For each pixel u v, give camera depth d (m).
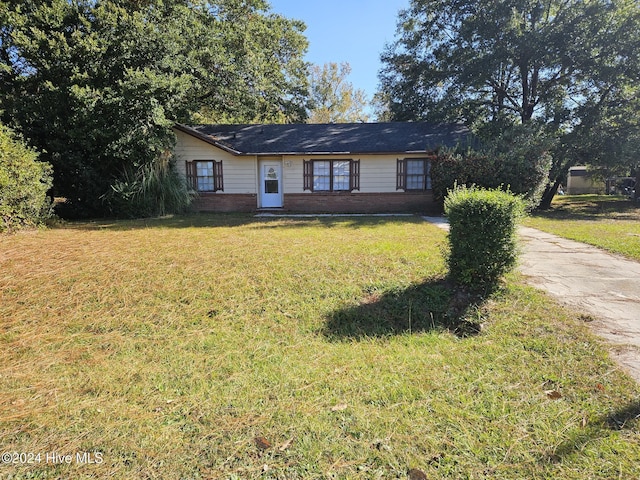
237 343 3.67
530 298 4.36
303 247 6.77
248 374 3.08
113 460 2.11
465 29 16.27
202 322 4.13
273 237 7.91
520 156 12.48
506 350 3.35
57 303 4.51
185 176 14.14
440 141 14.84
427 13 18.78
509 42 15.46
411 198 14.67
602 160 15.81
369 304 4.46
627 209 15.80
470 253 4.51
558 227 10.22
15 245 7.06
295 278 5.15
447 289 4.65
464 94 18.23
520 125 13.77
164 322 4.13
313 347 3.59
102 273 5.33
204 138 13.95
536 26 15.98
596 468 1.97
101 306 4.46
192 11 14.89
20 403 2.69
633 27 13.91
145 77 11.21
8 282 5.00
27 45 11.11
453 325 4.05
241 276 5.23
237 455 2.13
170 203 12.94
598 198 21.95
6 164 8.72
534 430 2.28
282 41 19.98
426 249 6.54
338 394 2.74
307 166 14.61
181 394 2.80
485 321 3.96
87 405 2.66
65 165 11.80
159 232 8.71
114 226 9.98
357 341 3.73
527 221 11.59
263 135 15.72
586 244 7.64
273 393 2.78
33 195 9.41
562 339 3.45
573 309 4.07
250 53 15.91
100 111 11.23
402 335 3.83
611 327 3.64
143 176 12.16
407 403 2.59
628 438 2.18
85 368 3.22
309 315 4.24
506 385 2.79
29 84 12.28
